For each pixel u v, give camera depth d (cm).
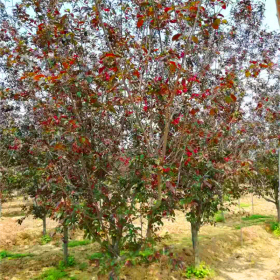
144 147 503
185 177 568
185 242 973
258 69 446
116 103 444
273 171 1020
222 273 779
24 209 811
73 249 958
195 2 347
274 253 958
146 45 462
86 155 464
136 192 503
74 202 462
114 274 470
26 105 609
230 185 762
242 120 654
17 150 590
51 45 440
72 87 419
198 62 526
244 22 614
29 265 809
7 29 498
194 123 477
